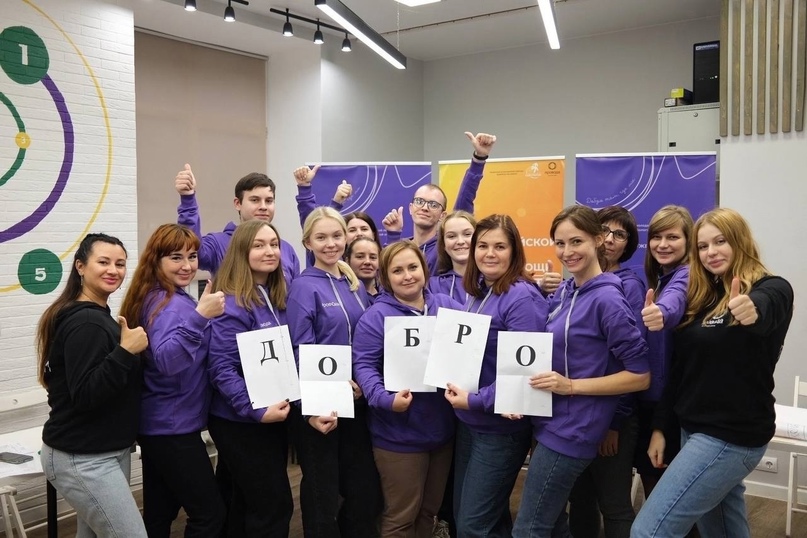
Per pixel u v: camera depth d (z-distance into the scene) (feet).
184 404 7.88
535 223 15.70
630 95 19.93
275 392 7.99
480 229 8.18
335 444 8.38
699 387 7.01
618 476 8.62
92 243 7.39
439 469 8.78
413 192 15.89
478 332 7.97
